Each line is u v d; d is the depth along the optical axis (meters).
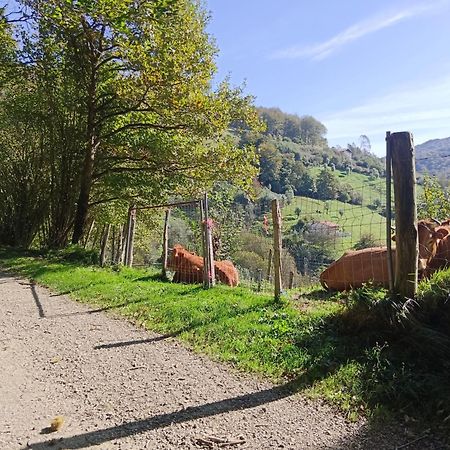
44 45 18.83
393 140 5.84
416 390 4.48
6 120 20.41
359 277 9.11
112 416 4.46
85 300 9.59
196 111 16.97
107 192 20.81
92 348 6.51
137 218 25.17
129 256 14.41
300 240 16.72
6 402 4.78
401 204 5.74
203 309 7.97
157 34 15.73
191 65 16.50
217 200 23.97
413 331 5.20
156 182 19.30
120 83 17.64
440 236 8.52
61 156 20.69
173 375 5.45
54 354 6.28
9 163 21.77
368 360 5.23
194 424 4.27
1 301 9.67
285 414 4.41
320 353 5.61
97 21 14.87
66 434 4.12
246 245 30.02
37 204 21.88
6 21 15.98
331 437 3.98
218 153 18.14
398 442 3.86
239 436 4.04
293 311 7.46
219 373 5.47
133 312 8.32
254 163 18.84
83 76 18.89
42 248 19.53
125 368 5.72
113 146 19.86
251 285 13.34
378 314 5.76
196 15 18.95
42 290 11.01
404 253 5.72
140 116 19.67
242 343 6.25
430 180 21.02
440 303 5.34
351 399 4.59
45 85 19.38
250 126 19.09
